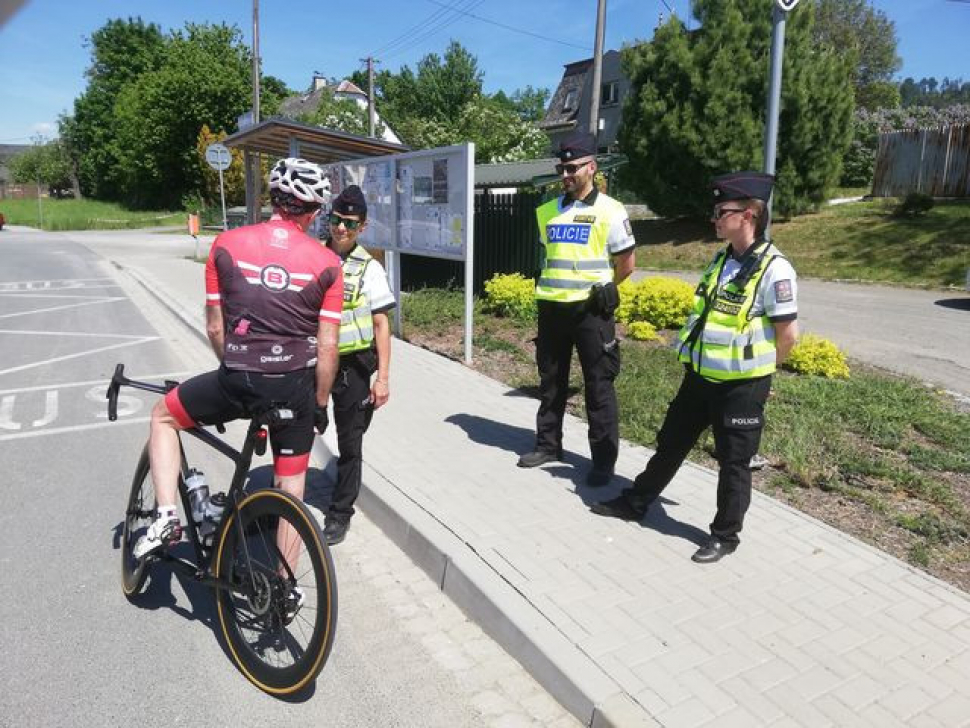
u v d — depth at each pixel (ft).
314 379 9.64
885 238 54.75
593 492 14.43
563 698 9.07
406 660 10.02
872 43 167.73
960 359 26.30
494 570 11.29
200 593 11.64
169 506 9.61
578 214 14.10
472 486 14.60
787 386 21.24
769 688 8.80
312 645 8.75
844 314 35.88
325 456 17.17
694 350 11.66
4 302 42.98
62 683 9.36
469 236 24.04
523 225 34.58
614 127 131.13
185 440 18.52
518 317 31.58
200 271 56.95
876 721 8.31
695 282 48.98
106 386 23.84
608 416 14.39
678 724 8.17
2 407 21.36
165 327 35.09
